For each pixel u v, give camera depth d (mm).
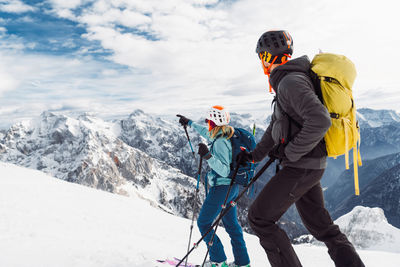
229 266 4074
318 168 2568
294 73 2557
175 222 12430
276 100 2740
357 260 2760
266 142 3164
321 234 2930
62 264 3438
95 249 4352
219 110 3727
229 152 3727
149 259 4281
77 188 15188
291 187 2586
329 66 2551
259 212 2699
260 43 2887
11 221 5547
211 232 3938
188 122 4562
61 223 6449
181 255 5297
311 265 6820
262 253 7656
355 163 2553
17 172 15555
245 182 3795
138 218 10945
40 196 9984
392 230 136250
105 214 9938
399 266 6965
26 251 3719
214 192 3865
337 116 2473
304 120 2477
